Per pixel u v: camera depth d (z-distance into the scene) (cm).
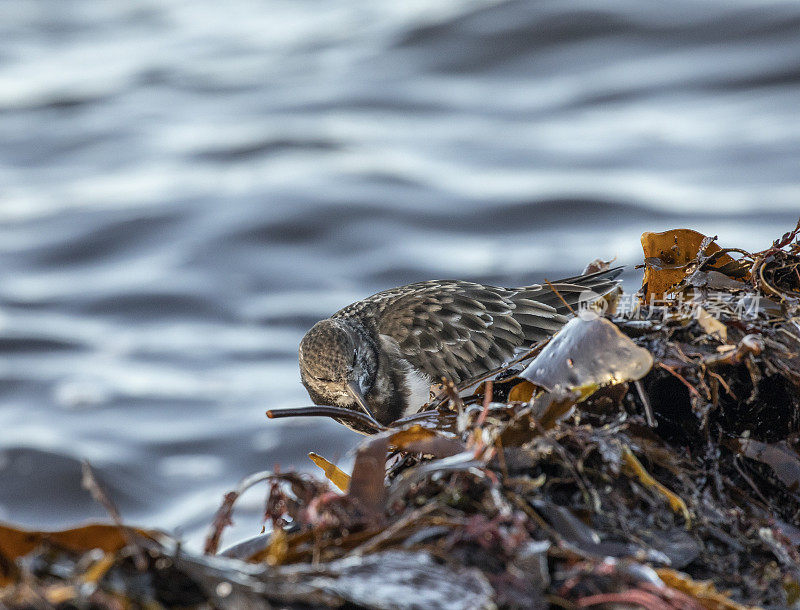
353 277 1777
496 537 223
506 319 724
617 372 273
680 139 2269
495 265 1706
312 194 2006
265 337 1603
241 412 1324
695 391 271
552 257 1719
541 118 2553
